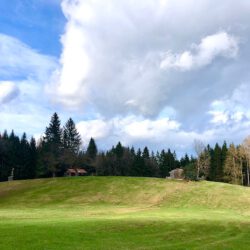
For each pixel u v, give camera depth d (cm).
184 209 6038
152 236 3075
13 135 15362
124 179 8450
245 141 13138
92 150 17088
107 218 3997
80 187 7906
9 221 3544
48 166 13738
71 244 2547
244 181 13675
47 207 6394
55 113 16000
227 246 2922
